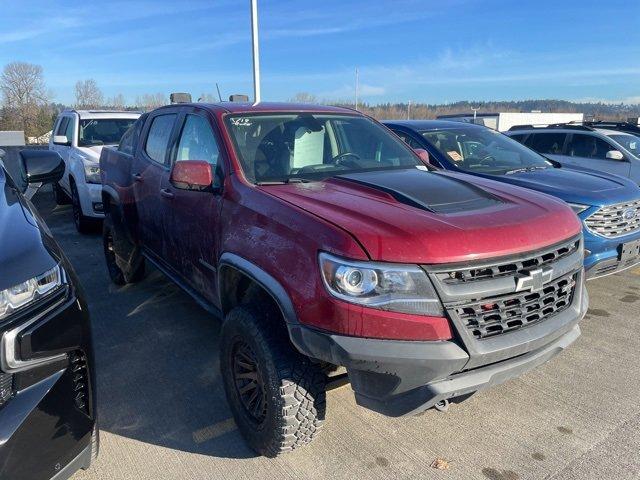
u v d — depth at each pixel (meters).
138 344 4.36
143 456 2.98
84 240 8.09
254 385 2.91
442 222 2.49
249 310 2.85
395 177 3.36
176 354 4.18
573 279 2.86
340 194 2.96
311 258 2.44
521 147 6.77
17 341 2.00
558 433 3.15
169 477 2.82
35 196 12.65
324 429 3.21
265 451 2.85
